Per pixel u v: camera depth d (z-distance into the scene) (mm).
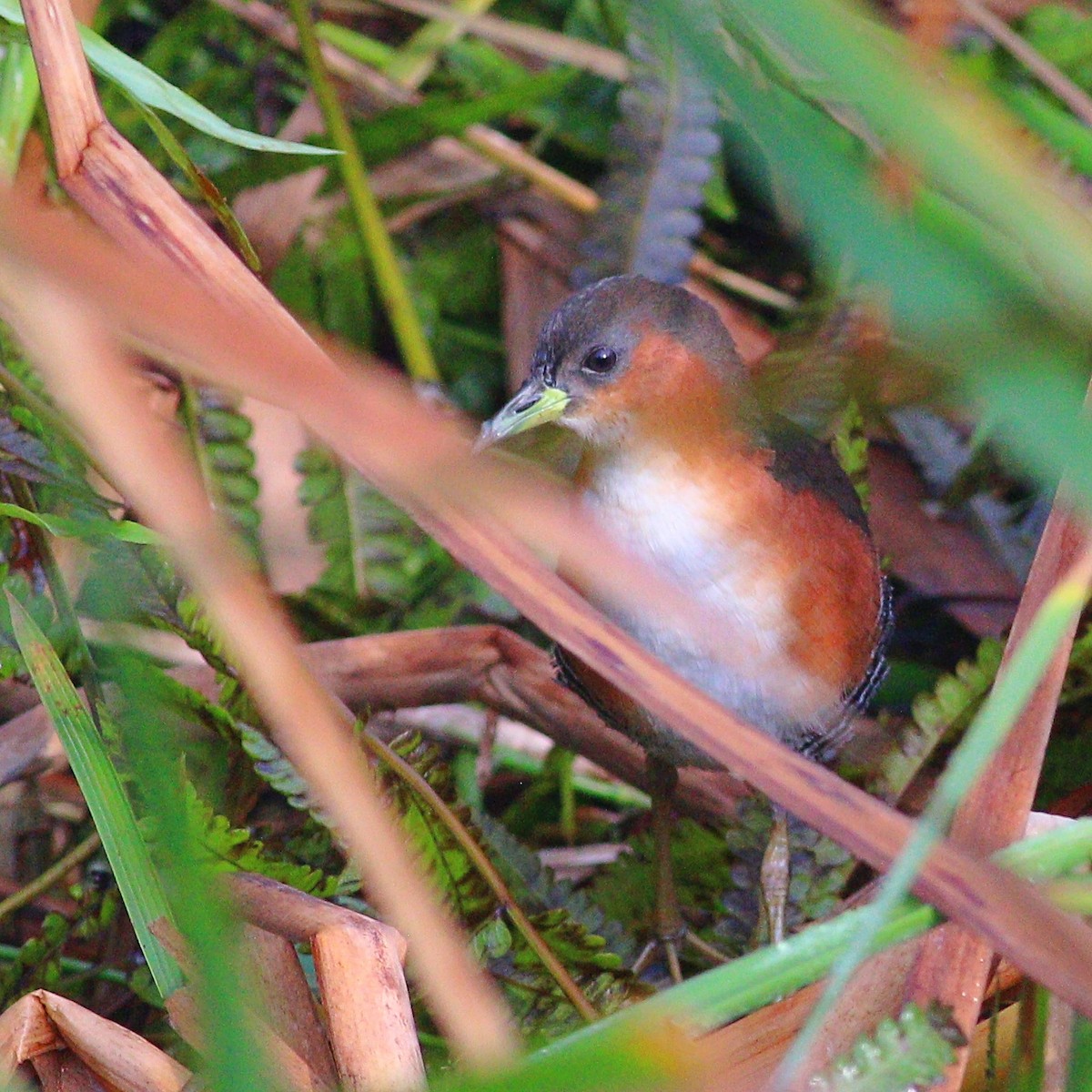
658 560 3789
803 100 3766
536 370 3797
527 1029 3754
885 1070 3684
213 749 3787
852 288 3809
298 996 3719
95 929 3770
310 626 3861
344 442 3676
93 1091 3717
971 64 3846
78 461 3775
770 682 3785
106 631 3572
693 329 3783
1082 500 3664
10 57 3793
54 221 3080
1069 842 3686
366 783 3684
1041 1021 3697
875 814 3678
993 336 3266
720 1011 3670
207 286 3713
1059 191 3773
